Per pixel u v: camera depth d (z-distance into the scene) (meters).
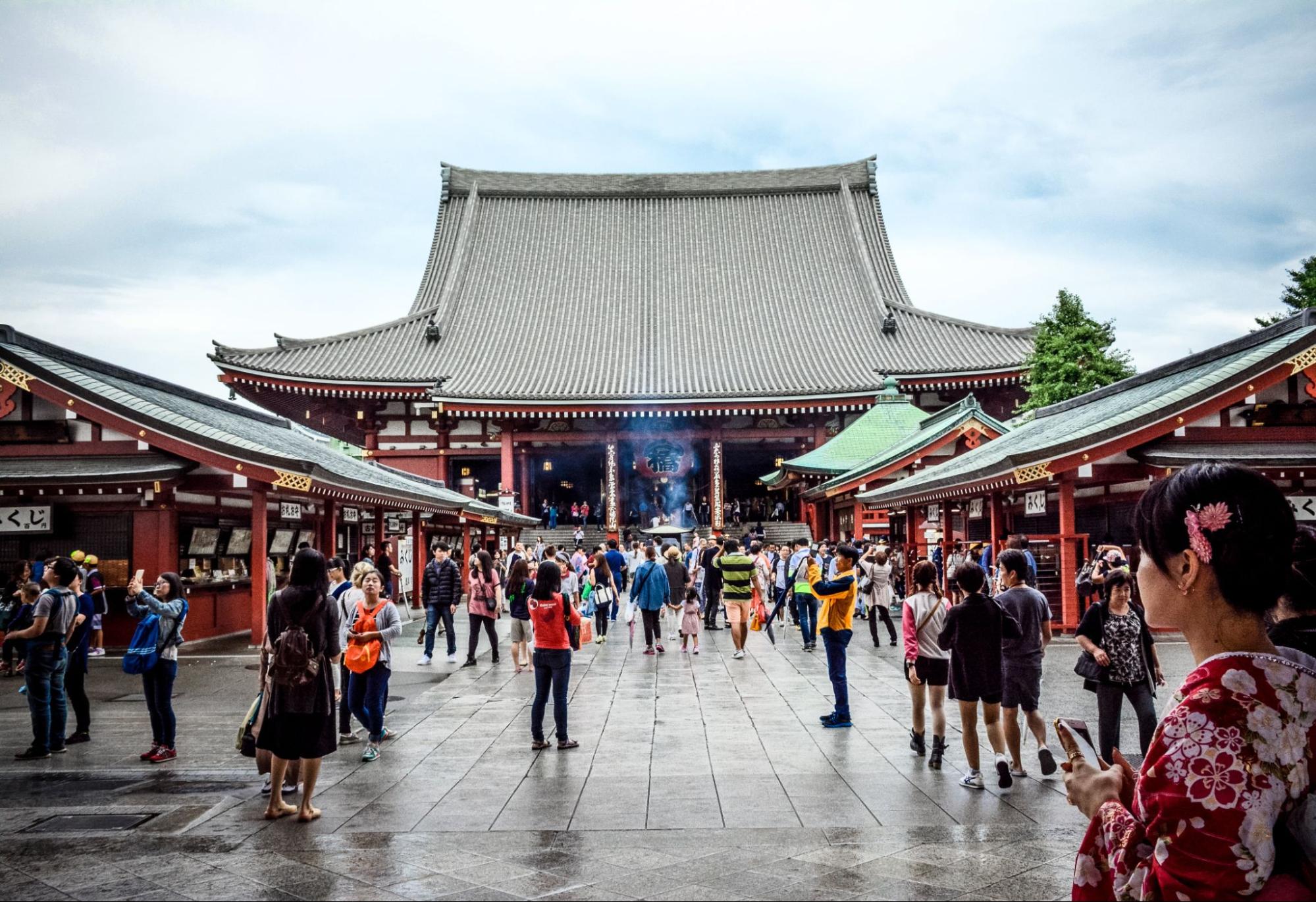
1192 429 21.36
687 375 61.50
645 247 75.38
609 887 6.74
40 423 21.14
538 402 55.75
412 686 16.72
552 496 76.06
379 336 64.31
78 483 19.95
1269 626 3.38
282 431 31.08
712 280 72.56
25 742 12.18
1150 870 2.35
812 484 52.16
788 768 10.35
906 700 14.77
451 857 7.45
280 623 8.84
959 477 24.27
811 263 73.38
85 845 7.80
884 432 48.91
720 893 6.58
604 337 67.19
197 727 13.00
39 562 19.84
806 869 7.06
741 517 70.56
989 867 7.06
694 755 11.02
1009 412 61.59
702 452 67.75
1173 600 2.53
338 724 12.66
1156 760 2.33
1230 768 2.20
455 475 62.59
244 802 9.19
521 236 75.88
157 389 25.77
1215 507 2.41
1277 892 2.19
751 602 23.16
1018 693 9.68
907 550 34.66
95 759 11.12
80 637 12.15
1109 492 22.97
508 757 11.05
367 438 59.09
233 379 53.97
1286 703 2.27
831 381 59.38
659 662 19.81
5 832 8.18
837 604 12.62
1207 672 2.36
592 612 25.34
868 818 8.41
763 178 79.12
